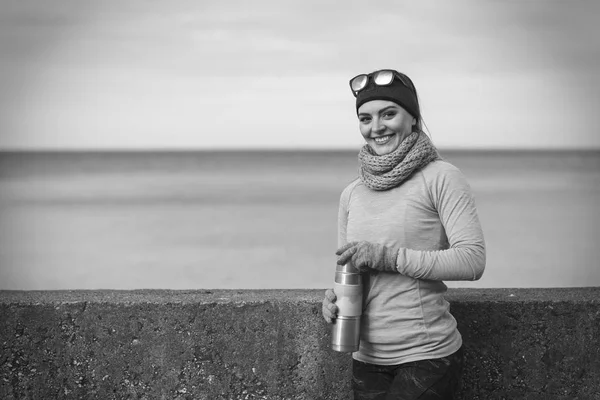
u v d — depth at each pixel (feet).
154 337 10.98
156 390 11.01
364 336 8.77
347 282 8.62
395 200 8.57
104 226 86.89
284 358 10.99
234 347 11.00
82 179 142.31
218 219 91.04
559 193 110.32
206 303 10.95
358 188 9.08
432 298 8.52
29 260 68.80
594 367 10.80
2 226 86.89
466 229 8.21
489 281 56.85
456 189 8.35
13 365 11.02
